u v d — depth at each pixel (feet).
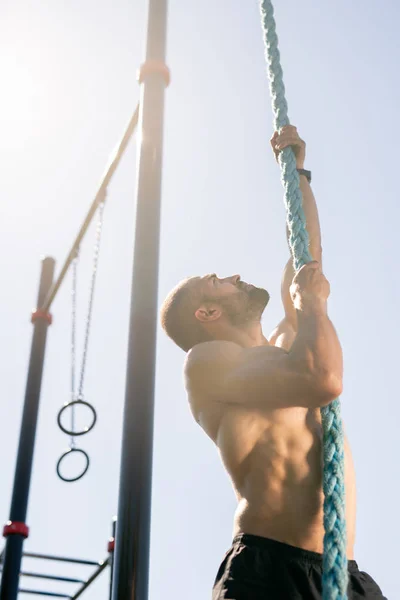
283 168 9.73
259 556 7.73
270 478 8.02
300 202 9.25
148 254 12.16
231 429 8.26
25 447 22.54
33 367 24.00
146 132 13.43
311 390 7.65
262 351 8.32
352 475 8.68
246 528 7.96
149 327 11.44
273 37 10.76
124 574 9.31
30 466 22.36
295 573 7.61
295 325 9.96
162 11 14.73
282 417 8.20
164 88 14.06
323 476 7.71
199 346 8.89
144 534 9.62
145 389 10.80
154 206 12.66
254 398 8.11
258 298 9.71
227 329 9.47
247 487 8.14
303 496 7.93
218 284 9.77
